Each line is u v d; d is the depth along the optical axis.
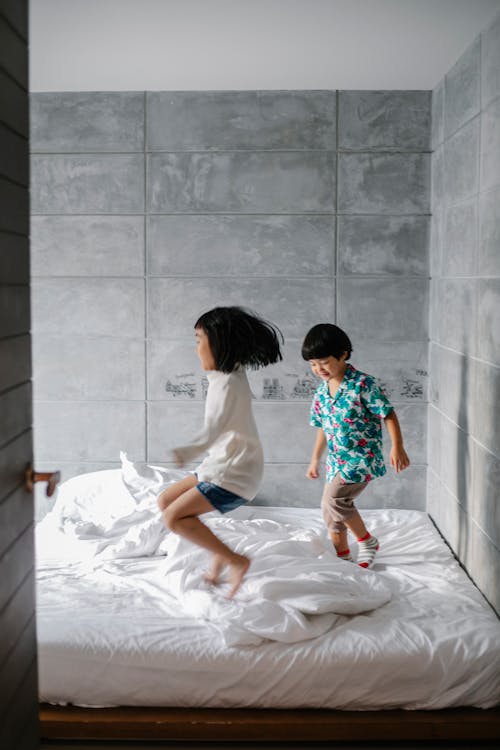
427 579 3.44
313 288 4.54
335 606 2.93
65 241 4.55
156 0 3.03
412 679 2.71
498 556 3.12
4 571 1.66
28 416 1.87
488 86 3.31
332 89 4.44
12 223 1.74
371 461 3.62
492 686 2.72
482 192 3.40
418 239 4.51
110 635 2.80
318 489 4.62
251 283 4.55
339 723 2.65
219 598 2.97
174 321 4.57
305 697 2.71
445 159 4.14
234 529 3.70
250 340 3.14
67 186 4.52
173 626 2.88
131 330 4.58
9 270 1.71
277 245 4.53
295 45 3.61
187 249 4.54
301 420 4.59
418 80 4.27
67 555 3.67
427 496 4.61
